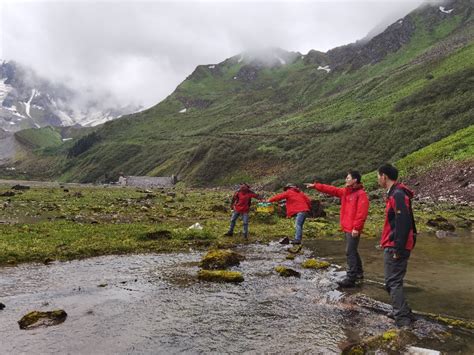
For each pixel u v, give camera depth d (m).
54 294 8.62
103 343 6.15
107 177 174.00
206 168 108.38
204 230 17.38
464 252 13.68
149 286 9.29
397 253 6.95
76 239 14.64
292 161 95.75
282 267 10.69
